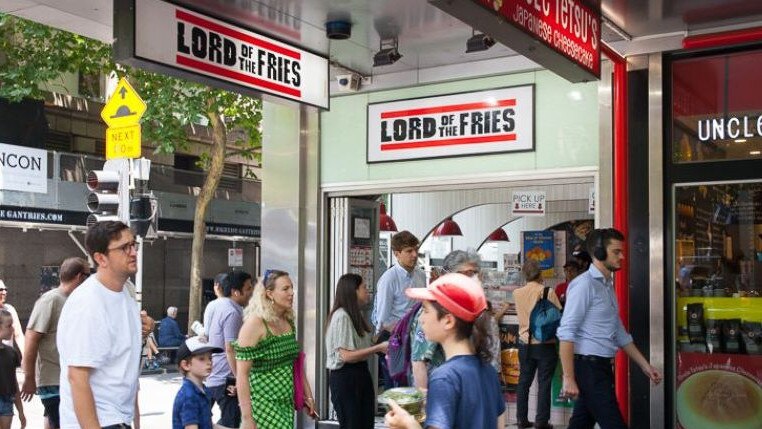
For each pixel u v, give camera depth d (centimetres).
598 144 759
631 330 721
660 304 711
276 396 550
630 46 730
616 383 720
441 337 323
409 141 866
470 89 830
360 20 700
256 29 676
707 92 712
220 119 1995
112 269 412
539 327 906
